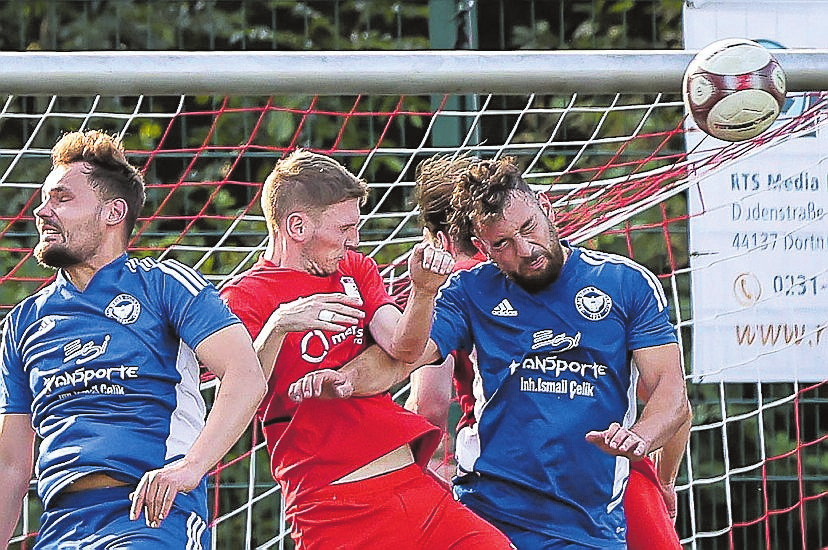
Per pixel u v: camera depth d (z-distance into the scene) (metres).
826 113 18.47
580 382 13.99
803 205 19.20
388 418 13.83
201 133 29.09
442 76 15.11
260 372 12.49
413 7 30.78
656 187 19.53
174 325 12.71
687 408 14.01
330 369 13.65
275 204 14.04
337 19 26.42
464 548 13.48
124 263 12.98
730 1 19.48
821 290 19.28
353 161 28.78
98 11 30.61
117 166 13.08
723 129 14.77
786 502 26.14
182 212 28.17
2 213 27.75
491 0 26.83
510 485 13.95
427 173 15.23
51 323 12.77
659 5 29.88
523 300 14.16
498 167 13.81
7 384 13.09
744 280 19.38
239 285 13.87
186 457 11.81
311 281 13.93
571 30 29.91
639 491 15.20
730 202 19.02
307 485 13.75
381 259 25.36
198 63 14.96
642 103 28.50
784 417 26.48
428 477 13.93
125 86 14.92
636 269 14.30
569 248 14.50
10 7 30.20
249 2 30.55
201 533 12.61
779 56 15.37
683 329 25.75
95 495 12.30
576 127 28.41
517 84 15.20
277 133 28.80
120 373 12.49
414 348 13.36
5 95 14.95
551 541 13.82
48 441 12.52
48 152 17.81
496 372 14.10
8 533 13.10
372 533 13.55
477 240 14.01
